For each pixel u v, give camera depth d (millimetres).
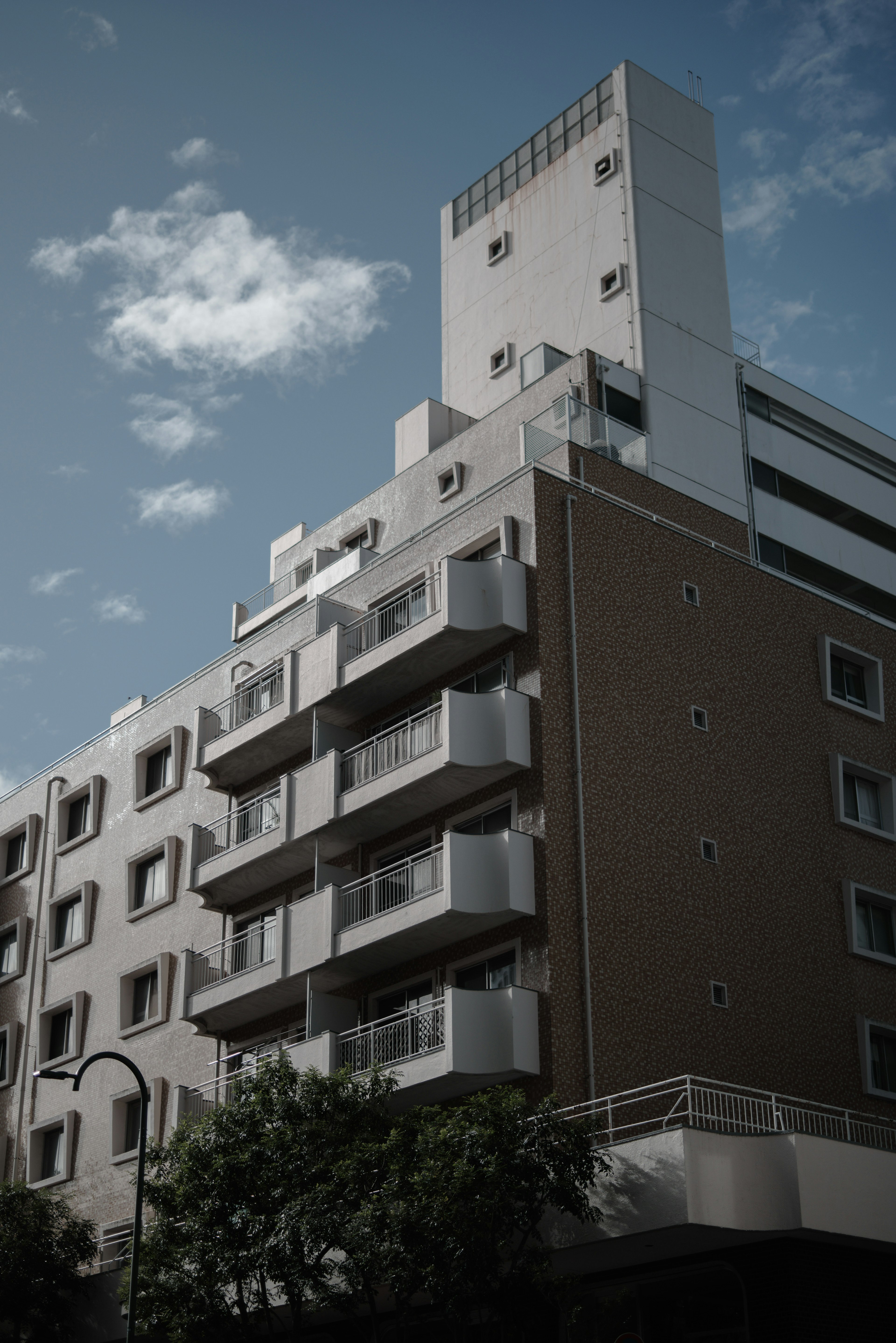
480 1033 26953
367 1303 27500
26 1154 40719
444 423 42594
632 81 44000
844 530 43625
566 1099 26406
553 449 35062
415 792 30422
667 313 41281
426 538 34250
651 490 36219
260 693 37125
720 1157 23172
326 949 30766
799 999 31359
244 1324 25484
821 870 33375
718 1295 24516
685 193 43750
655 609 32688
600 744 30094
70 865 44062
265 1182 24688
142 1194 25031
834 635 36594
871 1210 24000
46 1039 42188
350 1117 25188
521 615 30578
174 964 38562
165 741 41750
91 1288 34312
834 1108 27453
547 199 45406
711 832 31391
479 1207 21453
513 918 28281
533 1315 22469
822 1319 23656
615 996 27938
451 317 47406
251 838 36094
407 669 32156
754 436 42344
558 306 43562
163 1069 37438
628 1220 23250
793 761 34062
